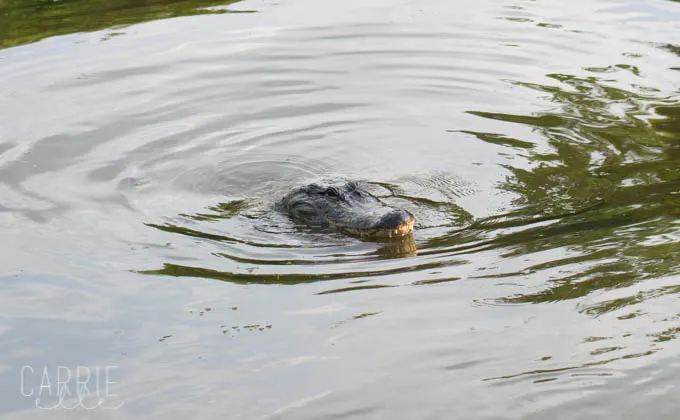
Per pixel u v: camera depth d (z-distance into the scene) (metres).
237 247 9.75
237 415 6.35
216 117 14.09
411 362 6.94
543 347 7.08
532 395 6.41
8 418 6.42
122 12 19.09
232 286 8.59
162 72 15.70
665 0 19.45
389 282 8.59
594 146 12.64
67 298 8.32
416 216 10.52
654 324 7.38
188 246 9.69
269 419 6.27
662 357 6.82
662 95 14.44
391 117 14.07
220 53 16.59
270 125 13.86
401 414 6.27
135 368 7.04
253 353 7.20
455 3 19.62
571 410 6.21
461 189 11.38
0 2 19.91
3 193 11.02
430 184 11.60
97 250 9.46
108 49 16.69
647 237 9.36
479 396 6.43
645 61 15.88
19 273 8.87
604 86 14.87
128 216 10.52
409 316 7.75
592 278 8.37
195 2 19.86
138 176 11.88
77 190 11.23
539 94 14.68
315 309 7.99
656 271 8.45
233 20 18.45
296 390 6.62
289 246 9.83
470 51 16.59
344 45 16.98
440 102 14.59
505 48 16.72
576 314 7.64
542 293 8.11
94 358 7.22
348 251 9.64
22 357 7.27
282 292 8.41
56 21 18.38
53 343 7.48
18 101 14.25
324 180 11.28
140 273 8.88
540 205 10.68
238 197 11.45
